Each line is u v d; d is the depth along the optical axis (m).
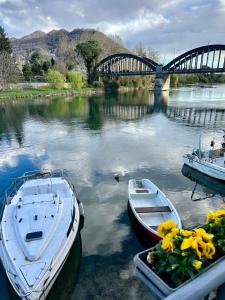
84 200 16.27
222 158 21.92
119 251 11.42
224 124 44.75
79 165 23.53
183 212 15.23
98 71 128.88
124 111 60.72
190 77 182.88
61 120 49.09
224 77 193.25
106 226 13.32
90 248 11.64
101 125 44.59
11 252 9.27
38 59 121.12
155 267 2.64
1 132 39.03
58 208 11.88
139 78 136.00
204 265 2.53
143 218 12.80
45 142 32.84
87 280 9.87
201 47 107.56
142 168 22.64
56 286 9.52
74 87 102.06
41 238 9.84
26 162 24.77
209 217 3.13
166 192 17.92
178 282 2.42
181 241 2.66
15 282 8.25
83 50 118.81
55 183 14.98
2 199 16.55
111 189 17.95
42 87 99.75
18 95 79.81
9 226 10.80
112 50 179.00
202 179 20.38
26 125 44.22
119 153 27.55
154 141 32.97
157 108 65.19
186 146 30.53
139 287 9.49
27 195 13.37
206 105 69.56
